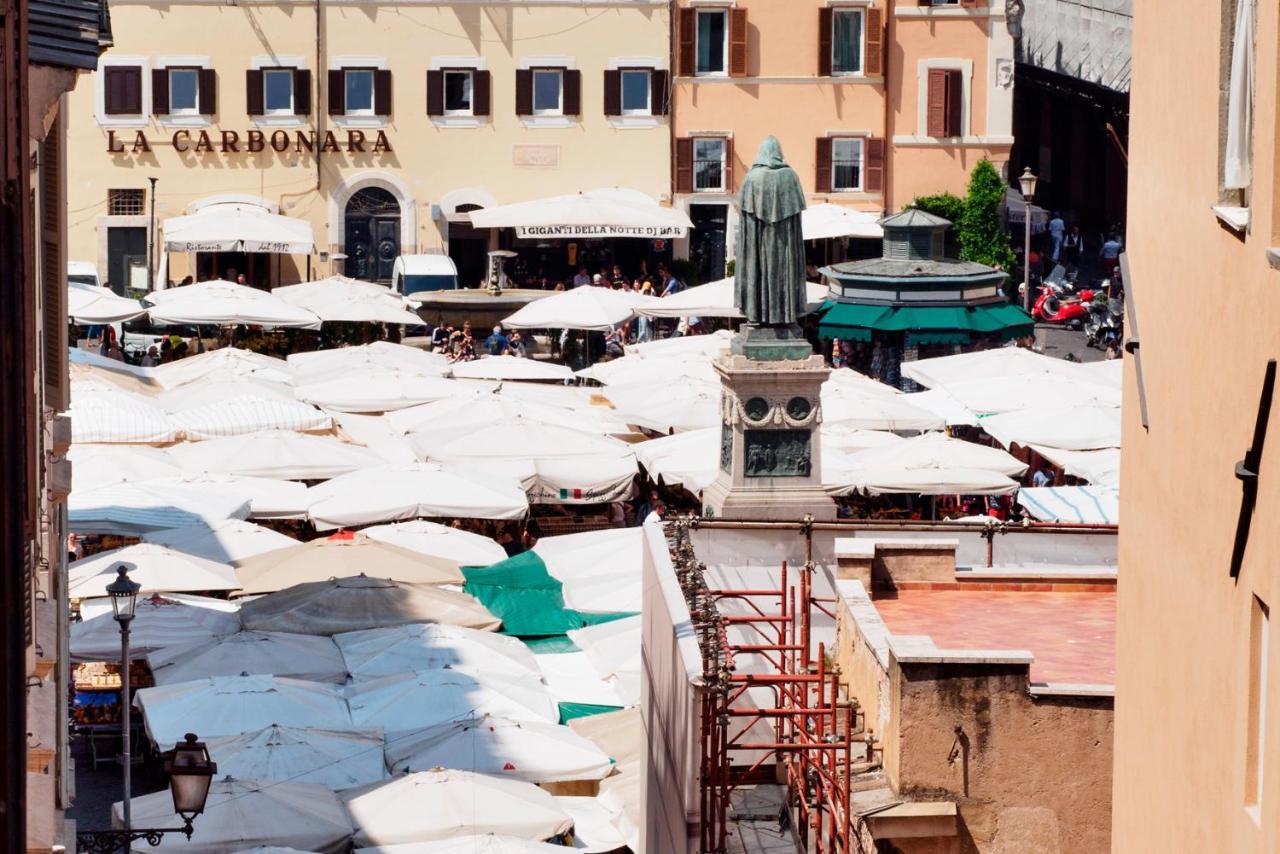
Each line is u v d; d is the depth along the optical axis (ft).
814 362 103.19
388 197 309.01
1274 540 39.42
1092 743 60.23
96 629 131.03
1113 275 312.50
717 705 69.77
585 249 308.19
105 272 304.30
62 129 76.28
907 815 59.93
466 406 190.19
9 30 43.83
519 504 165.37
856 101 308.81
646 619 95.76
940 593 78.07
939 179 309.22
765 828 73.10
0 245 43.29
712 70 309.63
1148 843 50.47
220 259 305.94
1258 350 41.11
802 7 307.99
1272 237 40.34
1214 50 45.16
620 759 115.24
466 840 101.71
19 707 42.78
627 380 208.33
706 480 163.53
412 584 141.79
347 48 305.53
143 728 130.31
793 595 79.20
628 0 307.99
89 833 86.48
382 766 112.78
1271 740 38.96
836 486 159.33
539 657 133.28
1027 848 60.29
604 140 309.83
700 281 311.06
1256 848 40.45
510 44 307.78
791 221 103.45
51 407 75.82
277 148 305.53
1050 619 73.67
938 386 192.54
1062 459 170.40
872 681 65.31
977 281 223.51
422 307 263.49
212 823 102.37
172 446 179.73
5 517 43.04
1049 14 354.74
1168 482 48.91
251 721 117.50
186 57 302.66
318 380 215.10
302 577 143.33
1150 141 51.42
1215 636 44.24
